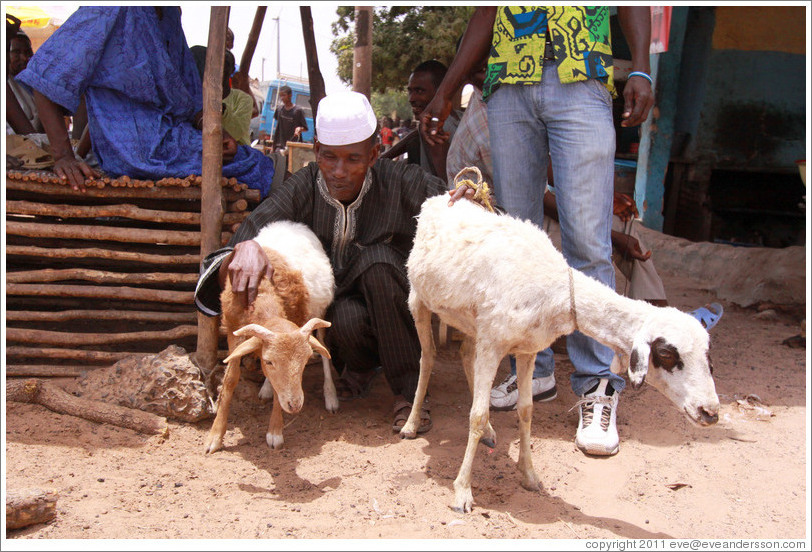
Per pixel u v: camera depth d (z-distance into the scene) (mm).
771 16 10023
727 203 11312
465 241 3230
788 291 6945
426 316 3713
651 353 2785
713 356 5480
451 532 2881
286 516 2971
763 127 10367
